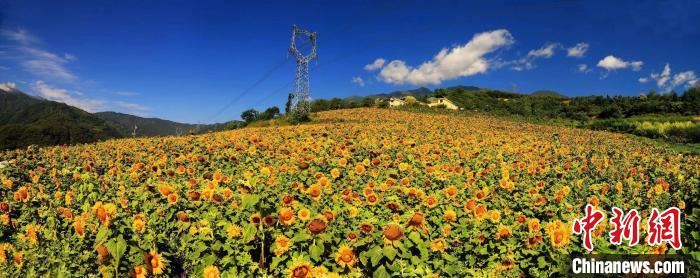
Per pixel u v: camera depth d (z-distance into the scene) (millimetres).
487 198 8961
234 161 14609
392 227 5301
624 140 39000
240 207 6457
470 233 6559
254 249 5938
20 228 7660
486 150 20688
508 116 81438
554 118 84812
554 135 40750
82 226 5551
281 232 5793
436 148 19469
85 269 5383
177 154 18766
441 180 10875
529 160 17484
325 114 71438
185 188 9133
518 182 11820
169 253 5637
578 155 22328
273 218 5828
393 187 8758
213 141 22688
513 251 6215
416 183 10500
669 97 91062
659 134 46688
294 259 5277
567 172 14500
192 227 6148
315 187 7340
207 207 7156
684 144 39562
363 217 6758
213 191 7191
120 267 5012
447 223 6770
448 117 65625
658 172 15367
